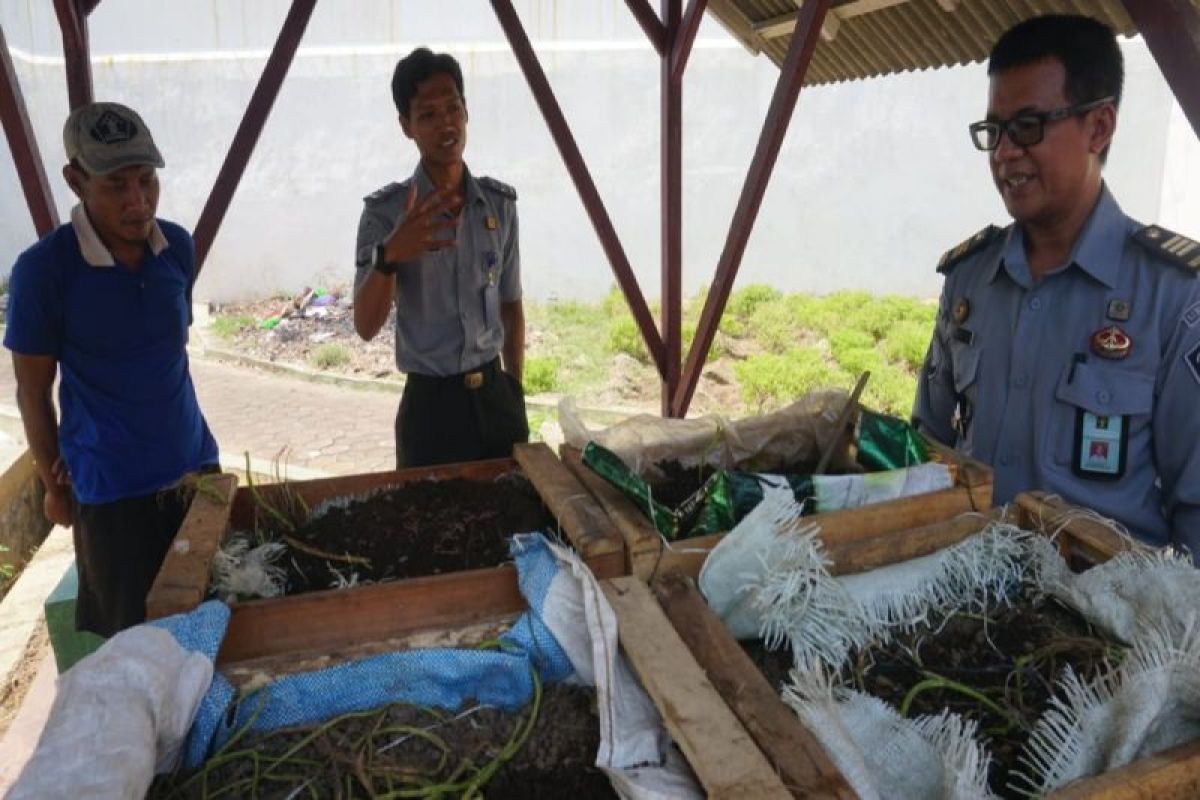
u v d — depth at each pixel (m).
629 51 11.04
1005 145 1.73
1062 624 1.44
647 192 11.38
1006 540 1.53
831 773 1.02
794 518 1.40
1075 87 1.66
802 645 1.33
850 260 11.69
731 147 11.38
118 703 1.11
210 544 1.59
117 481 2.60
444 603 1.46
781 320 10.05
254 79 10.91
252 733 1.28
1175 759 1.02
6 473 4.84
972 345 1.98
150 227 2.55
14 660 3.67
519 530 1.79
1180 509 1.73
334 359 9.02
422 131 2.91
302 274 11.43
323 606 1.41
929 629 1.44
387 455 6.66
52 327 2.49
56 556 4.54
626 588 1.37
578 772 1.19
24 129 3.12
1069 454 1.80
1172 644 1.15
